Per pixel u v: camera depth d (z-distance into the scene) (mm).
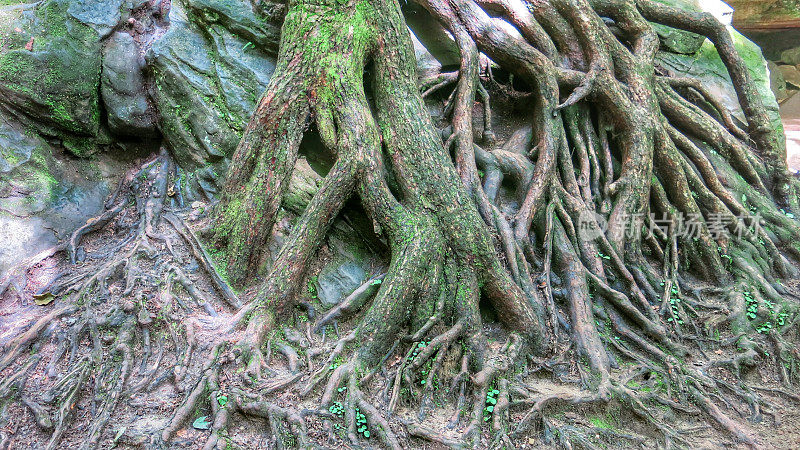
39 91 5809
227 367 4562
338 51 5496
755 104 8078
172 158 6391
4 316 4898
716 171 7492
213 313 5016
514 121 7289
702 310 6203
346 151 5320
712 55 8961
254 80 6328
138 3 6496
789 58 15844
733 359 5562
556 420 4633
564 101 7023
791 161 10461
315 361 4723
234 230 5406
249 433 4211
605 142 7000
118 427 4082
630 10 7625
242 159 5484
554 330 5375
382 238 5422
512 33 7043
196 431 4125
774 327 6031
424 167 5457
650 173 6738
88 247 5684
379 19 5684
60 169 6027
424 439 4270
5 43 5750
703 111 7988
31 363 4508
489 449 4234
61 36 5969
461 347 5027
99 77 6148
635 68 7184
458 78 6637
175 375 4449
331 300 5242
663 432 4652
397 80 5746
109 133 6379
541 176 6238
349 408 4340
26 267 5320
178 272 5219
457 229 5305
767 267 6840
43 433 4098
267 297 4969
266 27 6402
